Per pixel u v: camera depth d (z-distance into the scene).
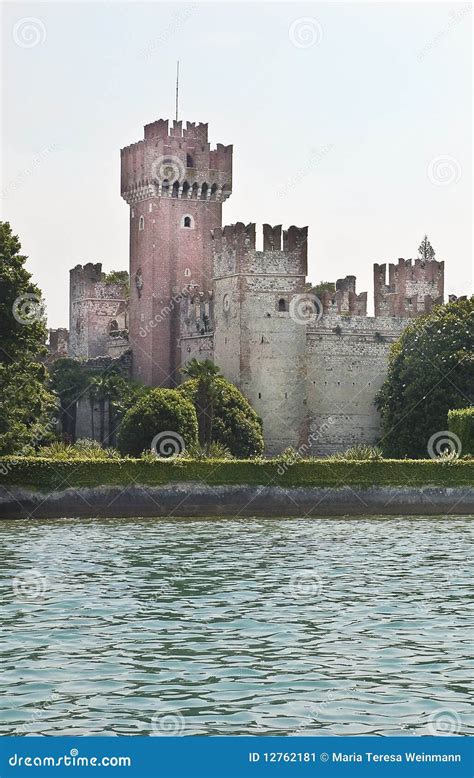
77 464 83.81
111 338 182.62
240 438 125.69
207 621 44.25
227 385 127.38
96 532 73.50
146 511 84.25
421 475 89.00
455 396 118.81
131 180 176.50
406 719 32.16
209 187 174.12
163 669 36.97
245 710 32.81
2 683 35.31
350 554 63.12
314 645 40.28
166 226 172.12
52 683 35.31
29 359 90.00
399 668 37.19
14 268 90.06
